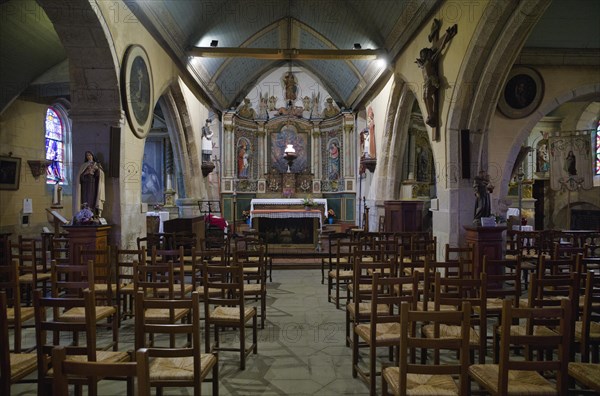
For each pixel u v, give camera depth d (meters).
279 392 3.63
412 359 3.52
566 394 2.47
